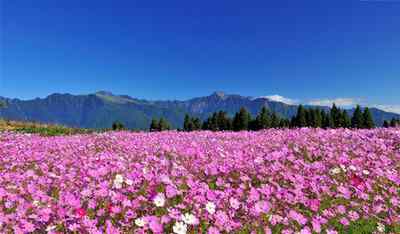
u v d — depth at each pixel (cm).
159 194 650
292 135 1586
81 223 552
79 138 1861
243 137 1711
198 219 591
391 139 1349
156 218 578
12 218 579
